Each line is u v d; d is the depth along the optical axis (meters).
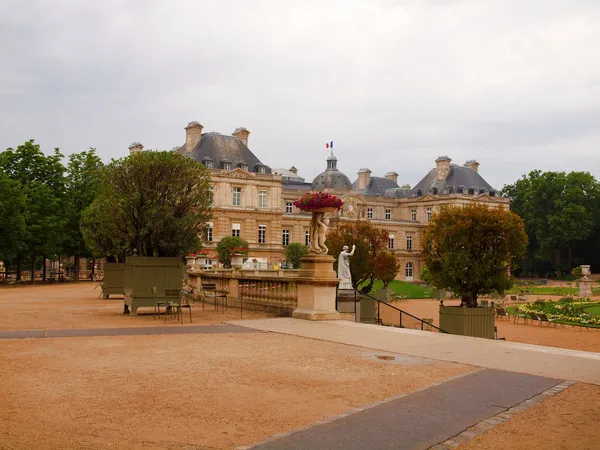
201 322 16.69
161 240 19.62
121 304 24.61
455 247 24.78
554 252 107.31
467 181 105.50
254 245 79.44
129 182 19.78
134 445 5.76
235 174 78.75
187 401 7.41
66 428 6.25
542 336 26.52
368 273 33.62
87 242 33.78
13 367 9.41
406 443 5.89
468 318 23.19
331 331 14.15
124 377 8.74
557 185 103.56
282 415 6.85
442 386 8.26
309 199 16.77
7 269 61.47
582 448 5.84
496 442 5.98
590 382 8.45
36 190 55.12
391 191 115.88
